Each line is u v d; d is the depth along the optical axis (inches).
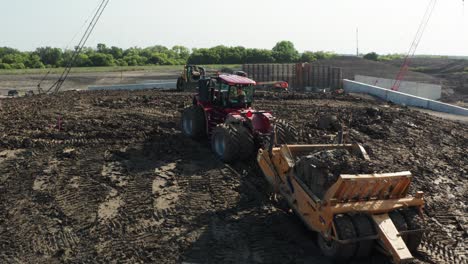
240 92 515.2
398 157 549.6
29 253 305.9
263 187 416.2
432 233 355.3
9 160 471.8
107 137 560.1
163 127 623.5
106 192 398.6
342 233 280.7
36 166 455.8
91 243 318.3
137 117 679.1
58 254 304.7
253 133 465.4
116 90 1151.0
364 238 282.7
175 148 517.0
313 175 312.7
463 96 1437.0
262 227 344.2
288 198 339.6
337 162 309.3
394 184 299.7
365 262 300.0
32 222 346.3
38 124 613.9
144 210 365.4
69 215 356.8
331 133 626.5
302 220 328.8
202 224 345.1
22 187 405.4
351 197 294.2
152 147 519.8
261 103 895.7
